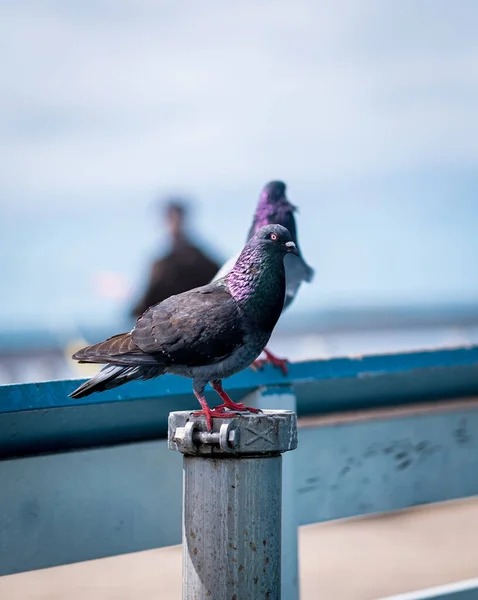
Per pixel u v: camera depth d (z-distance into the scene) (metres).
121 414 3.68
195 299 3.43
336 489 4.25
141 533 3.74
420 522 7.95
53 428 3.54
